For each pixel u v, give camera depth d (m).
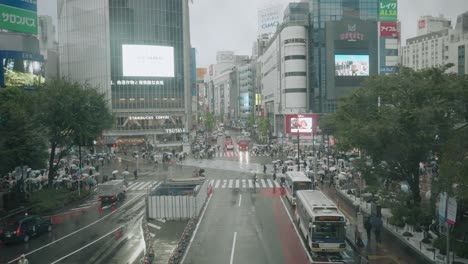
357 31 112.12
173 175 65.56
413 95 34.03
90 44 117.94
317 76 112.69
